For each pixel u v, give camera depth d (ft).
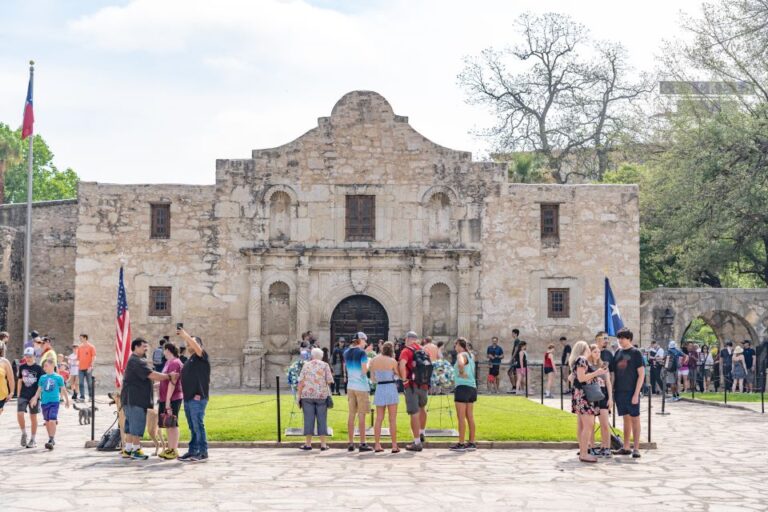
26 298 110.32
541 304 114.93
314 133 115.14
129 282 113.70
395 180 115.03
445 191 115.14
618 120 176.65
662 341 117.60
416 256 113.50
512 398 95.81
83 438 67.87
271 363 113.80
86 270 113.50
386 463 56.03
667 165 137.69
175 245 114.21
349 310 114.93
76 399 95.86
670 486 48.49
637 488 47.83
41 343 91.25
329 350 113.91
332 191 114.73
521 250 115.03
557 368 113.91
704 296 118.32
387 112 115.55
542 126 179.01
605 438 59.16
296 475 51.26
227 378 113.29
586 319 114.93
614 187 116.06
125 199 114.32
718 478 51.08
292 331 113.70
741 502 44.34
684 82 140.36
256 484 48.29
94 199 114.21
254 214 114.42
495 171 115.44
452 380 67.62
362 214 115.14
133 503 43.11
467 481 49.60
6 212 137.39
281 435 66.13
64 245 135.13
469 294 114.42
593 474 52.31
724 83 139.33
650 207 143.43
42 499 43.98
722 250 130.82
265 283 114.21
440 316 115.34
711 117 137.69
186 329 113.50
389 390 61.05
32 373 62.90
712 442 66.90
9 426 75.87
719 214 128.16
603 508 42.65
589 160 183.42
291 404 85.20
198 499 44.14
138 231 114.11
